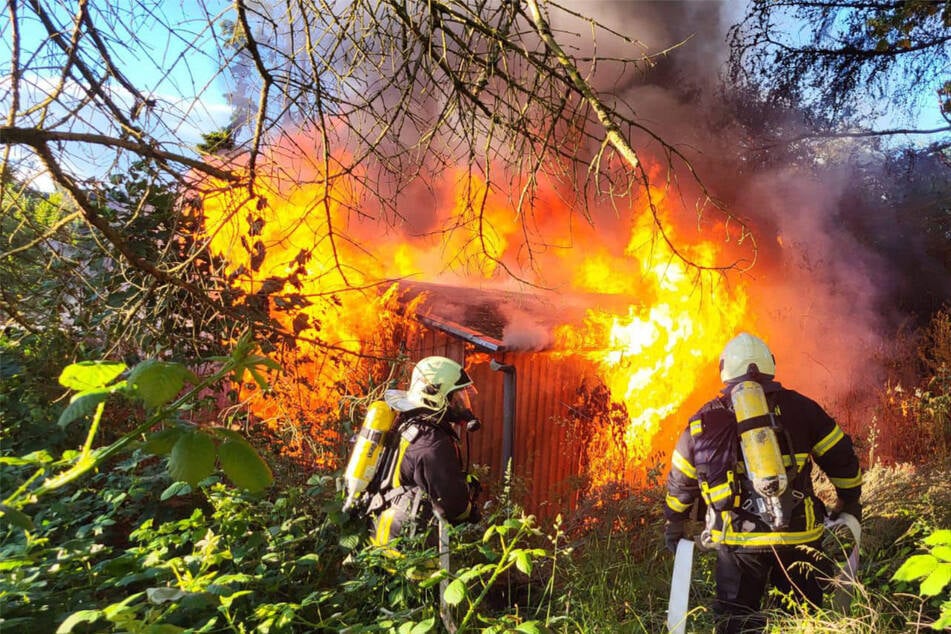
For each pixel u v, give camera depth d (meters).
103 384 1.09
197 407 3.66
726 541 2.82
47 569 1.97
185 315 3.88
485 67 2.90
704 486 2.85
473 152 3.02
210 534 2.16
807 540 2.76
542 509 6.29
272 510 2.91
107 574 2.21
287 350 4.37
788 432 2.78
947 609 1.91
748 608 2.82
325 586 2.90
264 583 2.44
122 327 3.47
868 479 4.68
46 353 3.44
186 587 1.74
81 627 1.83
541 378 6.38
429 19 2.83
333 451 3.98
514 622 1.94
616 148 2.63
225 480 3.21
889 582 3.17
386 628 1.98
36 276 3.35
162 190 3.58
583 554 3.93
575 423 6.47
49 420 3.25
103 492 2.71
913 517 3.80
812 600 2.84
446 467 2.78
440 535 2.62
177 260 3.86
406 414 2.93
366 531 2.90
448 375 2.94
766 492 2.66
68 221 2.80
